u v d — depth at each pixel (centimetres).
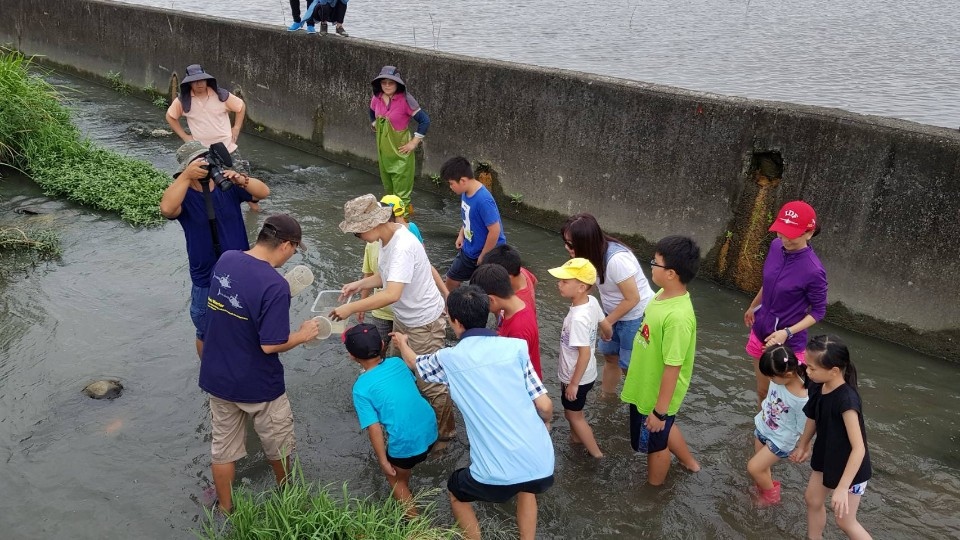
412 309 482
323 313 598
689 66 1605
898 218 600
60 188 888
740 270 701
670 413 434
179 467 468
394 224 470
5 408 509
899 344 621
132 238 784
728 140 682
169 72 1325
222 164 486
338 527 393
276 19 2097
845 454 380
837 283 645
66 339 591
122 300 655
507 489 368
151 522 425
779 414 423
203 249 491
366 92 1006
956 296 583
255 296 395
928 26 2105
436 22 2103
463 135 908
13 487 443
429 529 409
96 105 1339
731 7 2438
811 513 412
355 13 2216
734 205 693
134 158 1016
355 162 1057
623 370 529
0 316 619
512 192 877
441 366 381
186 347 589
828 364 372
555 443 502
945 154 565
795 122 639
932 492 460
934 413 535
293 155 1111
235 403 415
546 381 568
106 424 500
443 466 480
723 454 493
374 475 469
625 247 479
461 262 616
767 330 484
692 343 417
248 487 455
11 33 1658
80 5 1459
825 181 632
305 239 798
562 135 807
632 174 759
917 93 1382
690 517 441
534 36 1930
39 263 716
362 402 413
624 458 489
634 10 2362
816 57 1698
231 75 1206
